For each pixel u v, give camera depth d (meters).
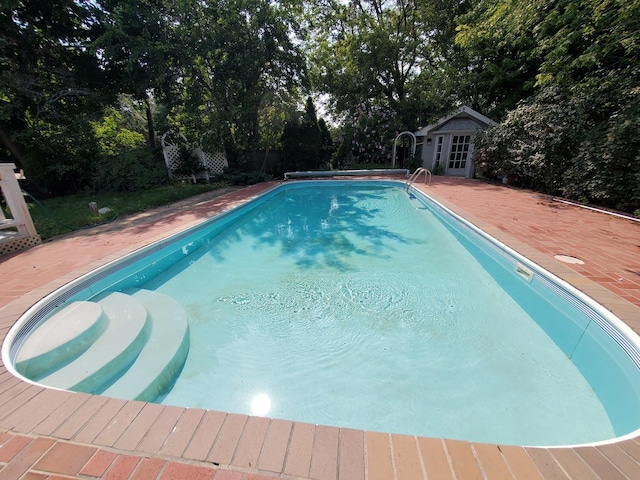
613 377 2.23
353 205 8.84
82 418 1.50
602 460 1.29
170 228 5.42
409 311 3.40
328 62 15.27
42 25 8.88
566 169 7.08
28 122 9.09
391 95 15.70
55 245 4.61
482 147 10.04
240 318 3.31
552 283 3.03
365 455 1.30
